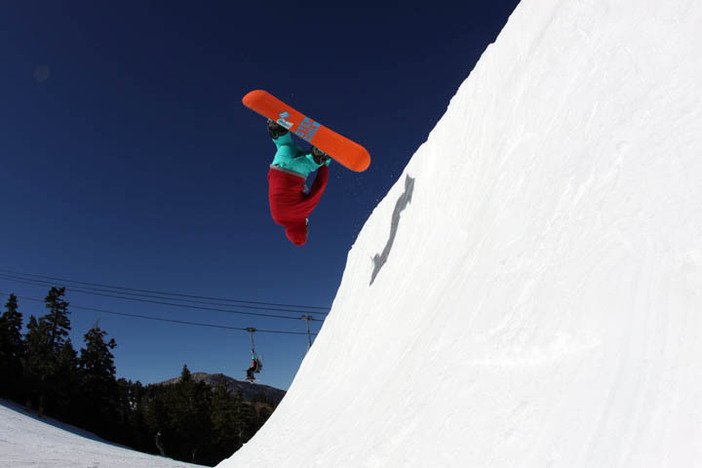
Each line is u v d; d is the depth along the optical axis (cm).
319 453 273
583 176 178
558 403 118
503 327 163
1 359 4100
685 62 169
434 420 163
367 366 353
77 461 1371
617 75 206
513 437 123
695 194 123
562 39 301
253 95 426
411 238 482
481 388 152
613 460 94
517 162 272
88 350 4653
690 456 82
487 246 235
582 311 131
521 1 420
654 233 126
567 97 245
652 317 110
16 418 2634
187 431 5350
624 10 240
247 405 6462
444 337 211
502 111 362
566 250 158
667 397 94
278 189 460
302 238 491
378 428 207
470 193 354
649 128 160
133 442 4722
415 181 552
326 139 430
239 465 506
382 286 493
